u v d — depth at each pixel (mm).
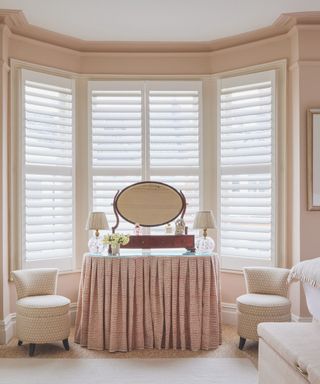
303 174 4242
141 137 4828
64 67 4730
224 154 4766
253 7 3959
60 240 4637
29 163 4438
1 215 4082
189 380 3301
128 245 4234
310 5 3924
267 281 4145
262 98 4609
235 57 4750
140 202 4531
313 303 3088
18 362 3648
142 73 4844
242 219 4664
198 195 4855
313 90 4246
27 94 4414
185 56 4855
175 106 4855
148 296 3963
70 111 4758
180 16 4141
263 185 4559
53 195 4605
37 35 4500
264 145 4535
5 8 3936
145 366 3568
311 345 2615
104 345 3934
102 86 4812
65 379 3316
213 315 4000
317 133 4211
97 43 4781
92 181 4797
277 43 4500
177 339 3973
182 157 4828
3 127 4117
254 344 4102
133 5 3891
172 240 4250
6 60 4219
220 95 4812
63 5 3883
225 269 4766
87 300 4004
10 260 4293
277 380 2748
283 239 4461
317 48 4242
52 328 3812
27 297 4004
